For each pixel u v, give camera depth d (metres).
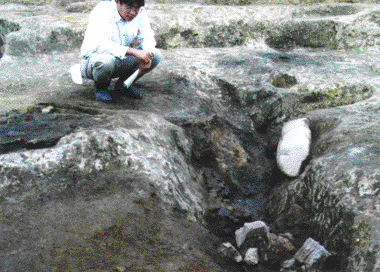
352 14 5.84
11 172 2.35
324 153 3.10
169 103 3.91
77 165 2.49
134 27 3.43
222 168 3.60
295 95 4.32
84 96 3.71
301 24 5.77
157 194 2.49
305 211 2.87
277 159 3.44
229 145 3.85
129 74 3.63
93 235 2.08
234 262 2.29
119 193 2.40
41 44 5.00
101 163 2.54
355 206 2.44
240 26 5.76
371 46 5.58
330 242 2.48
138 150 2.74
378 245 2.11
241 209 3.14
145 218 2.27
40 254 1.91
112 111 3.29
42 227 2.08
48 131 2.76
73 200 2.29
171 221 2.34
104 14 3.29
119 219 2.21
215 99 4.36
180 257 2.08
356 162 2.73
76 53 5.03
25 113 3.11
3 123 2.89
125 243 2.07
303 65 4.89
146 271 1.91
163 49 5.42
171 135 3.25
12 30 5.47
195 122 3.73
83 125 2.89
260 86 4.39
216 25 5.69
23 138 2.64
